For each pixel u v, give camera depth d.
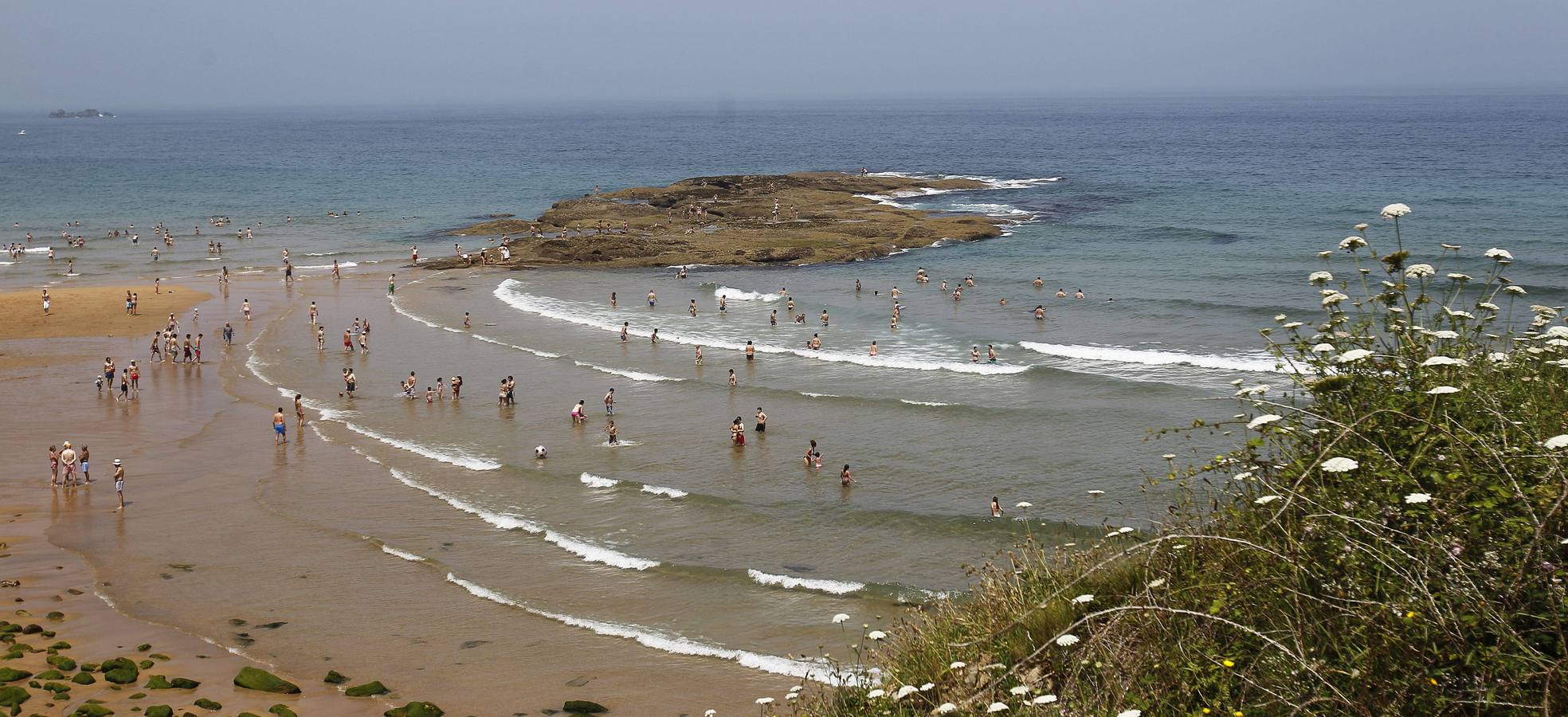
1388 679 6.91
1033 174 127.94
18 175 152.25
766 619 22.06
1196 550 9.05
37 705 16.08
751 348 46.31
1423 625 6.83
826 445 34.31
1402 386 8.71
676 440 35.34
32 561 25.09
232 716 16.33
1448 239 65.56
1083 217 87.19
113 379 44.16
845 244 75.06
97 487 30.95
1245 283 57.75
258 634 21.16
